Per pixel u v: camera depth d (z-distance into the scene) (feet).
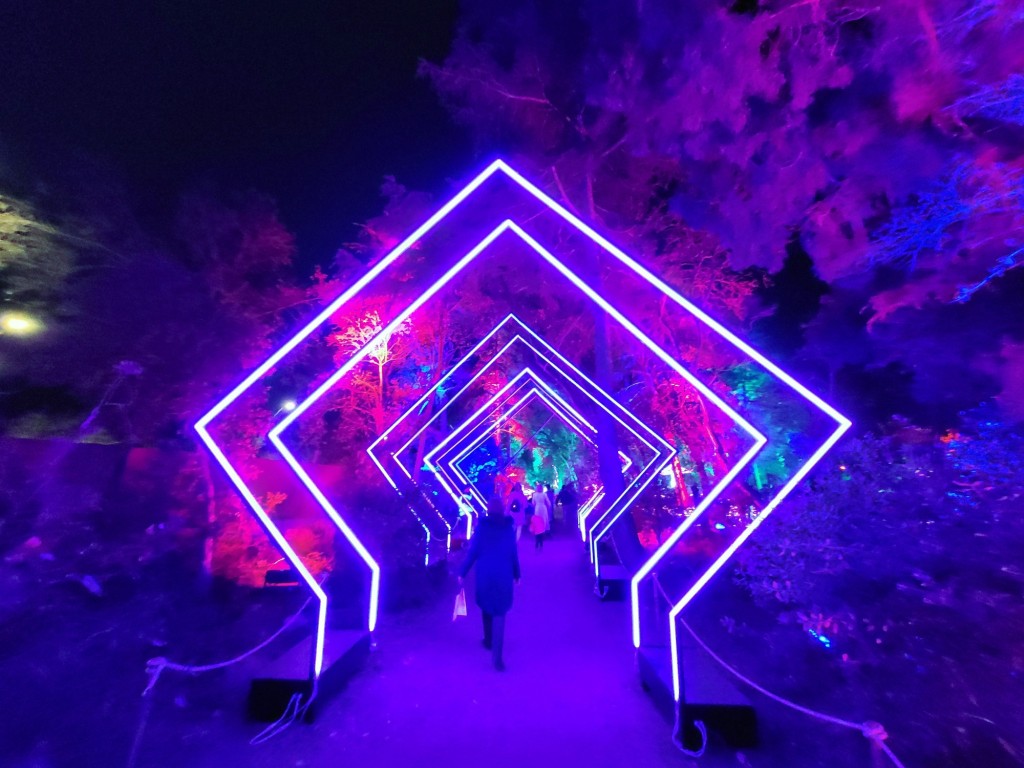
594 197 50.19
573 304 52.90
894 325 34.22
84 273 38.55
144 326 34.04
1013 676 13.30
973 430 21.98
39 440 27.96
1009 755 11.60
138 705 15.02
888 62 22.52
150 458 32.17
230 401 15.15
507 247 49.67
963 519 18.10
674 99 28.07
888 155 24.89
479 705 16.34
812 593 19.81
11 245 36.63
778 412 49.26
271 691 15.06
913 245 27.17
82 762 12.31
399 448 43.21
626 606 30.04
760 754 13.39
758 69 24.77
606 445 43.55
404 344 67.31
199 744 13.56
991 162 23.40
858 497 20.56
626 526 37.65
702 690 14.79
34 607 18.75
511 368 69.21
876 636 16.99
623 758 13.26
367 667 19.52
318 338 61.82
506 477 84.17
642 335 14.49
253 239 40.24
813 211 28.07
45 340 37.47
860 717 14.40
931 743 12.68
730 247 30.68
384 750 13.56
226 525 28.02
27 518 24.48
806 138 26.22
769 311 51.65
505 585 20.03
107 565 23.35
